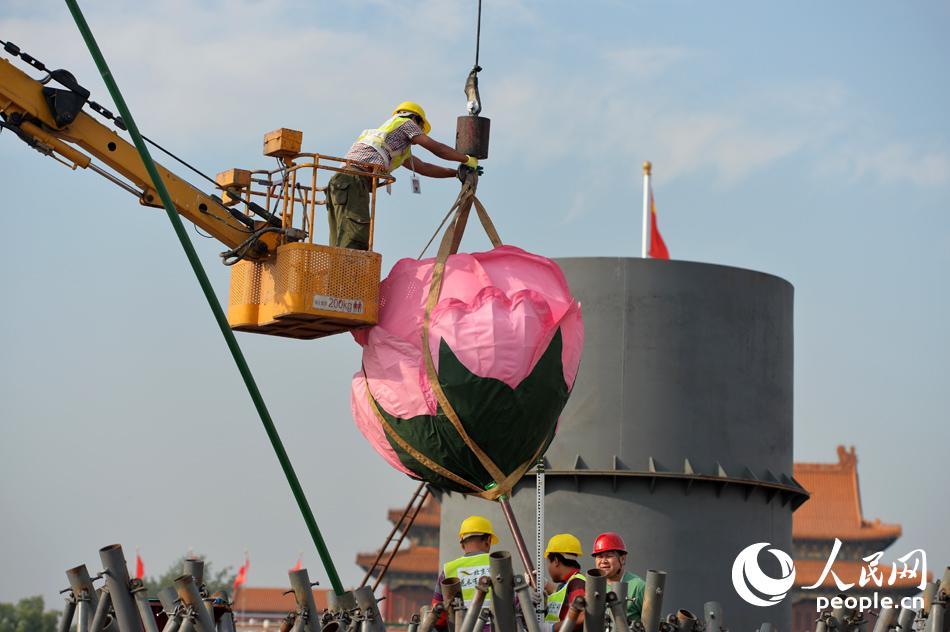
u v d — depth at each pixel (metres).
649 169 31.59
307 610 13.38
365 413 16.12
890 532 111.94
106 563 12.82
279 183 17.34
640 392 23.23
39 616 122.81
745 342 24.03
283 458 15.33
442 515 24.23
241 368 15.42
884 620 14.16
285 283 16.19
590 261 23.66
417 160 17.33
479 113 17.23
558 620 13.20
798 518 115.75
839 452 120.50
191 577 12.53
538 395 15.38
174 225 15.77
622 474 22.84
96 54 15.83
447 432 15.51
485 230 16.97
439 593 14.15
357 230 16.83
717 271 23.89
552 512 23.08
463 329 15.32
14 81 17.11
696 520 23.09
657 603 12.73
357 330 16.50
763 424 24.14
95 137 17.53
